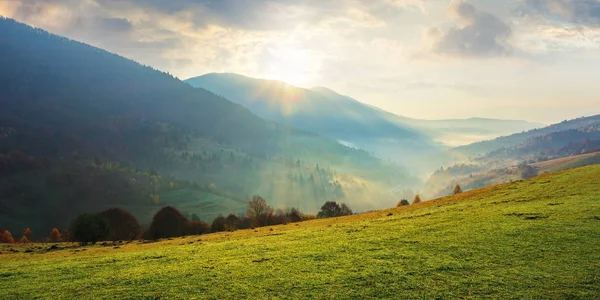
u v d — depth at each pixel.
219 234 71.12
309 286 25.41
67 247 71.31
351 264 29.86
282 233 53.62
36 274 34.00
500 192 62.56
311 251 35.38
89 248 65.06
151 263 35.91
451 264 28.09
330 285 25.39
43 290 28.62
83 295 26.59
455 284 24.38
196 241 59.41
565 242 30.38
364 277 26.53
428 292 23.44
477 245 32.16
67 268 35.75
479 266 27.25
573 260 26.67
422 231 39.94
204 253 39.34
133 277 30.11
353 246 36.16
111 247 63.25
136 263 36.41
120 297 25.62
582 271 24.75
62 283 30.19
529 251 29.31
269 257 34.22
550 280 23.91
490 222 39.91
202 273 29.94
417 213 56.34
